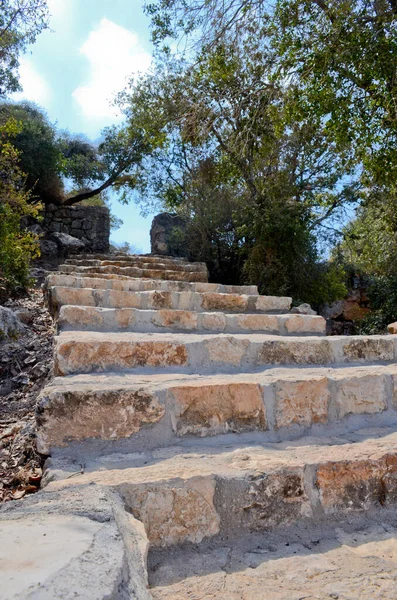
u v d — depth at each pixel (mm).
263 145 9484
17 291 6637
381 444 2227
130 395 2121
